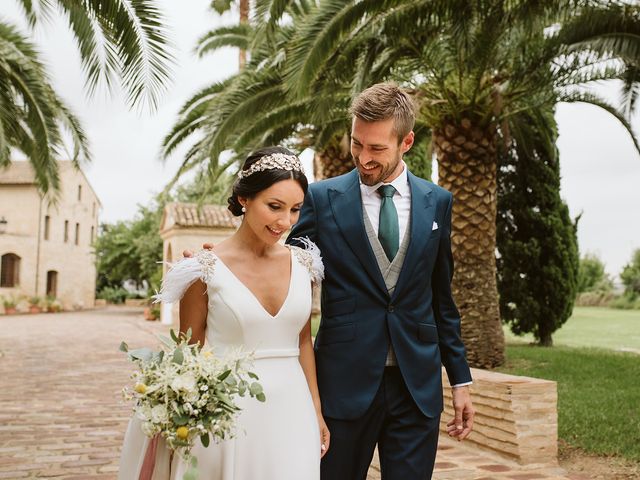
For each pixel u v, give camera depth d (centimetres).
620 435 520
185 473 187
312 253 234
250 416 211
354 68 797
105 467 464
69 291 4328
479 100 870
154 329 1955
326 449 230
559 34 778
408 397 235
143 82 614
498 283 1318
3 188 3906
